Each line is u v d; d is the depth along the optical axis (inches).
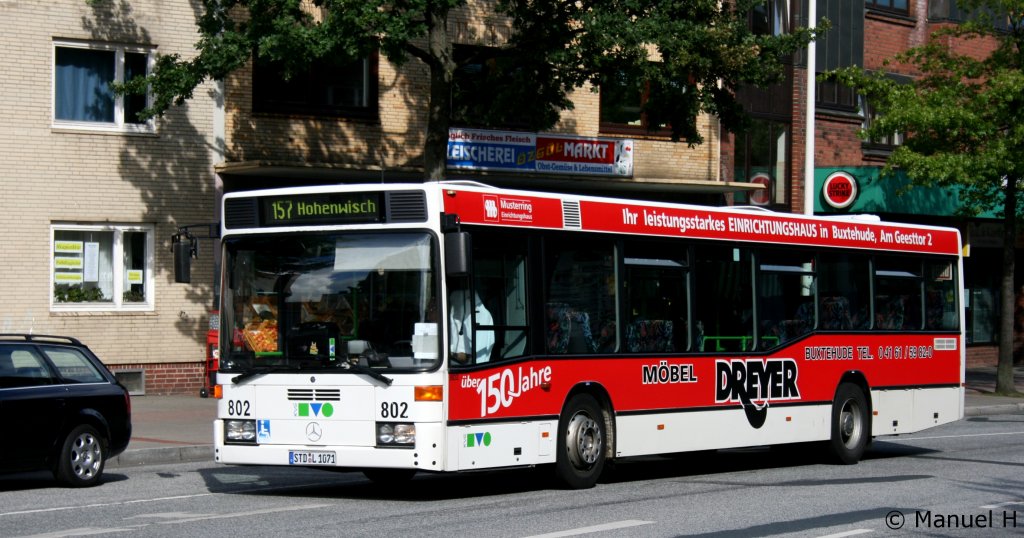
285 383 473.7
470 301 473.7
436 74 841.5
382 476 559.8
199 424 767.7
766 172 1294.3
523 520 425.4
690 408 569.6
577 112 1132.5
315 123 985.5
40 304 875.4
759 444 605.6
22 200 868.6
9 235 863.7
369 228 472.1
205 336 941.8
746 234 609.6
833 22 1370.6
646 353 551.2
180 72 821.9
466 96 889.5
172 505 470.9
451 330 464.8
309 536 386.0
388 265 467.8
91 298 900.0
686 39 832.9
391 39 761.6
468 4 1054.4
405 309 463.5
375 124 1011.9
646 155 1178.0
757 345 609.0
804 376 635.5
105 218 900.6
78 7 888.9
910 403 706.2
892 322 700.0
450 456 458.9
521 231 499.8
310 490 527.2
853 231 679.1
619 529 404.5
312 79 984.3
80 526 413.4
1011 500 499.5
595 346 529.3
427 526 409.4
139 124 916.0
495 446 478.6
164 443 679.1
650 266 558.3
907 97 1129.4
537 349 500.7
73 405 534.9
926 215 1339.8
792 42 889.5
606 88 863.1
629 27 813.2
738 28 869.2
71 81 893.8
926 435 858.1
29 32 871.1
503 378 483.5
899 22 1455.5
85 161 893.2
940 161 1087.0
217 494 510.6
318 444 467.5
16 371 522.3
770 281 621.9
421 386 455.2
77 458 534.6
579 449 517.7
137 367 914.1
